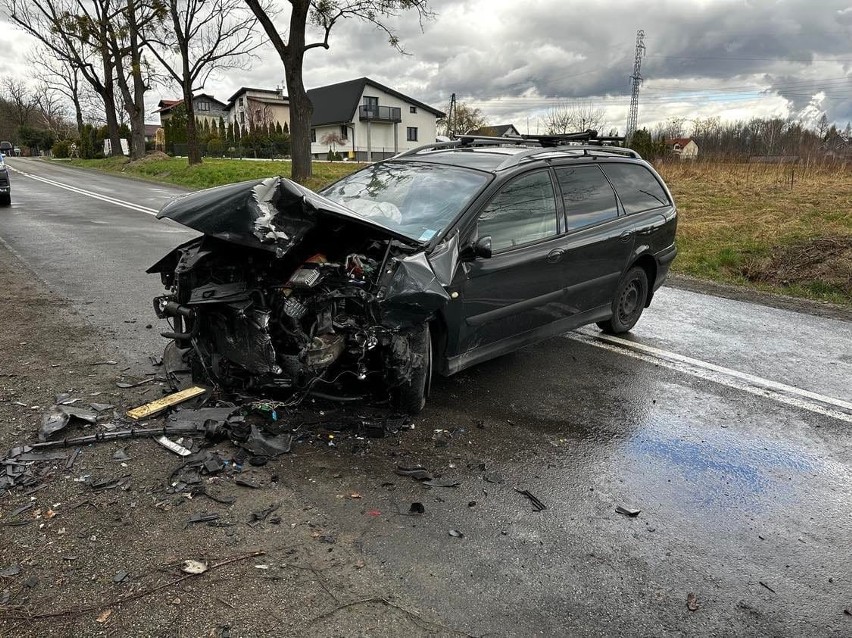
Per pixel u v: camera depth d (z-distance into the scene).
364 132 66.00
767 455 3.97
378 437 3.81
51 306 6.28
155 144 65.00
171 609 2.35
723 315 7.43
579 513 3.21
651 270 6.36
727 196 20.08
